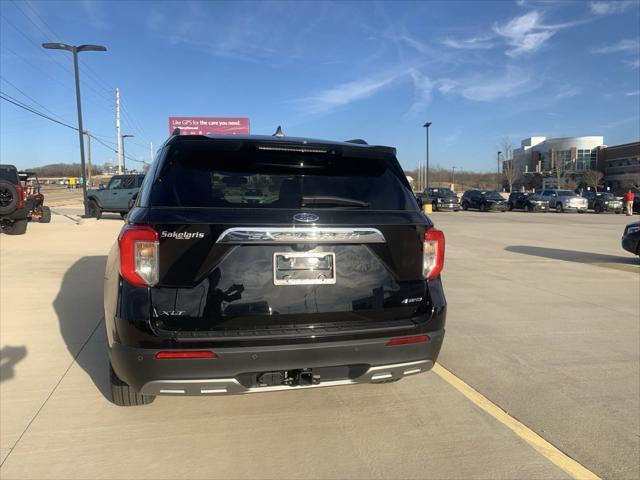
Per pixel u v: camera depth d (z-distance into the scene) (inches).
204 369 102.3
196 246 103.2
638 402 147.7
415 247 120.0
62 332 202.7
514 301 279.7
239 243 104.7
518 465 112.7
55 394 144.8
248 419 132.3
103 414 133.0
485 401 146.3
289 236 106.9
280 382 109.6
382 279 116.3
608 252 514.6
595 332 219.9
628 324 233.6
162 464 110.5
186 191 109.9
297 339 106.8
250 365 104.1
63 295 265.4
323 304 110.9
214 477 106.2
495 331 219.6
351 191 120.3
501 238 647.8
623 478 108.7
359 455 115.8
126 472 107.3
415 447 119.7
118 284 106.6
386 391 152.2
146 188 117.0
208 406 139.3
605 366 177.3
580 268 403.5
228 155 118.0
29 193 661.9
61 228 647.8
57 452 114.3
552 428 130.6
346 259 113.0
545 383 161.0
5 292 271.4
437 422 132.6
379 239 114.6
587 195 1641.2
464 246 550.3
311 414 135.9
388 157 130.8
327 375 112.5
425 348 119.0
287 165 120.5
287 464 111.7
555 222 991.0
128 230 104.0
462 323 232.4
